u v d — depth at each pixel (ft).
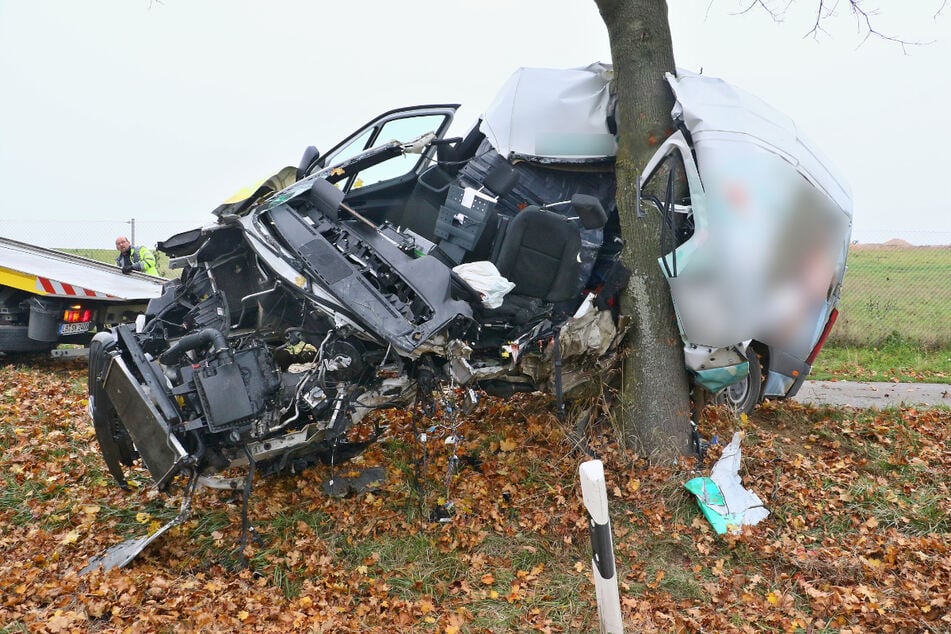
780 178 18.44
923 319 42.75
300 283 17.29
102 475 19.86
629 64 18.78
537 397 21.91
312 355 20.24
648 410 18.99
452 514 17.35
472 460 19.75
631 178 18.94
